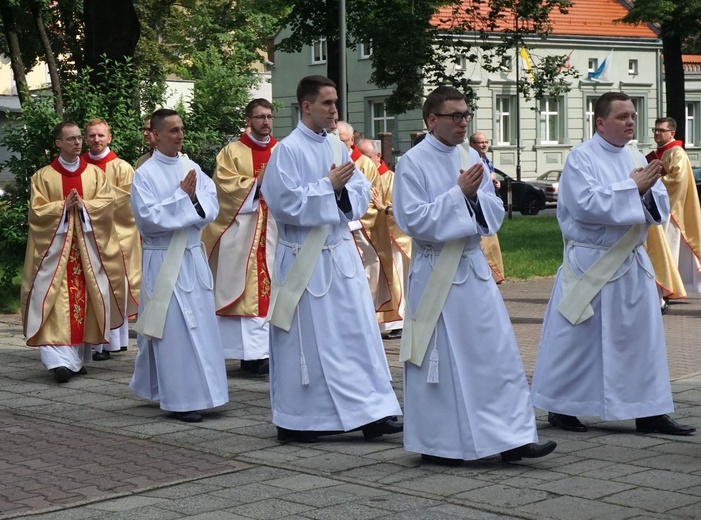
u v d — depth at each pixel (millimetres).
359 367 7938
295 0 29969
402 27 29375
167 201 8836
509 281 19578
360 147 12789
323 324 7883
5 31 19641
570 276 8172
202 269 9047
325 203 7781
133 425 8680
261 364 10922
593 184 7977
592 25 52312
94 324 11016
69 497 6605
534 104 51000
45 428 8617
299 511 6188
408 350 7152
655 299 8125
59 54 31766
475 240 7176
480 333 7066
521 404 7125
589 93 52500
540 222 32594
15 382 10719
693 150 57469
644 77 53781
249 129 11094
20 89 18922
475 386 7051
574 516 6016
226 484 6820
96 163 12172
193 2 46000
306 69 53219
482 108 49312
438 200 6988
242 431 8414
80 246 10906
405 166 7152
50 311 10750
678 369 10758
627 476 6859
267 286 10867
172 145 9109
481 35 31734
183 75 47500
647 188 7840
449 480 6812
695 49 42500
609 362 8000
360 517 6051
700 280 15594
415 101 30578
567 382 8156
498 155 50156
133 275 12234
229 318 10836
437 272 7082
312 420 7859
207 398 8828
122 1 18609
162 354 8852
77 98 16047
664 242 14625
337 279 7945
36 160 15781
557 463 7211
